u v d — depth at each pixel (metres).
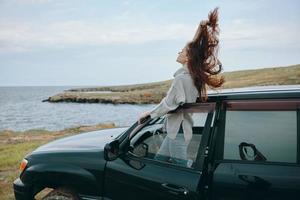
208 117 2.94
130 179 3.18
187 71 3.15
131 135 3.36
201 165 2.83
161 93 97.31
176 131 3.12
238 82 85.00
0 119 44.50
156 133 3.40
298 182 2.45
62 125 36.03
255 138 2.73
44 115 51.09
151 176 3.06
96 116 47.66
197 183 2.77
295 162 2.55
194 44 3.09
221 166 2.75
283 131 2.65
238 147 2.77
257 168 2.62
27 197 3.84
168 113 3.19
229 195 2.67
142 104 81.38
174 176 2.93
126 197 3.22
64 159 3.64
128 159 3.32
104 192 3.37
